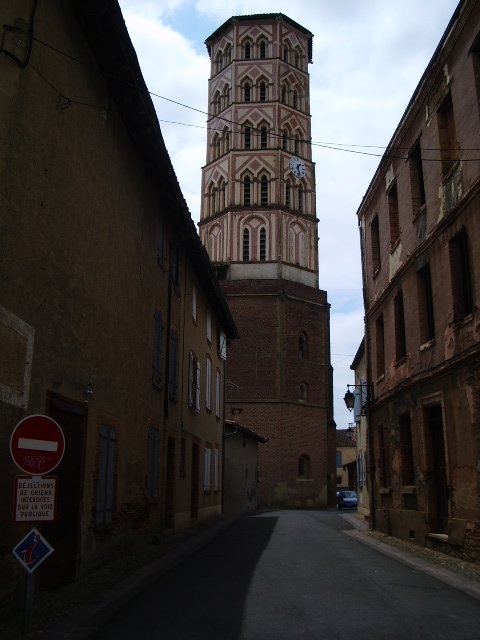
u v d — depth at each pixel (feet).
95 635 22.66
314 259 165.48
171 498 63.21
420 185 53.67
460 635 22.38
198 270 76.89
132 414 46.57
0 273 26.25
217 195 168.45
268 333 154.61
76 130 35.14
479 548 38.24
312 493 151.94
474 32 40.96
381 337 66.28
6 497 26.37
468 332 41.16
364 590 31.01
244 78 171.12
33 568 23.41
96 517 37.70
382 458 63.57
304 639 21.89
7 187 27.04
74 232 34.76
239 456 130.52
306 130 173.17
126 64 38.19
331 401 165.17
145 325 50.60
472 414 39.91
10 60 28.02
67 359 33.55
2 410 26.30
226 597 29.45
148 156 48.14
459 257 44.21
